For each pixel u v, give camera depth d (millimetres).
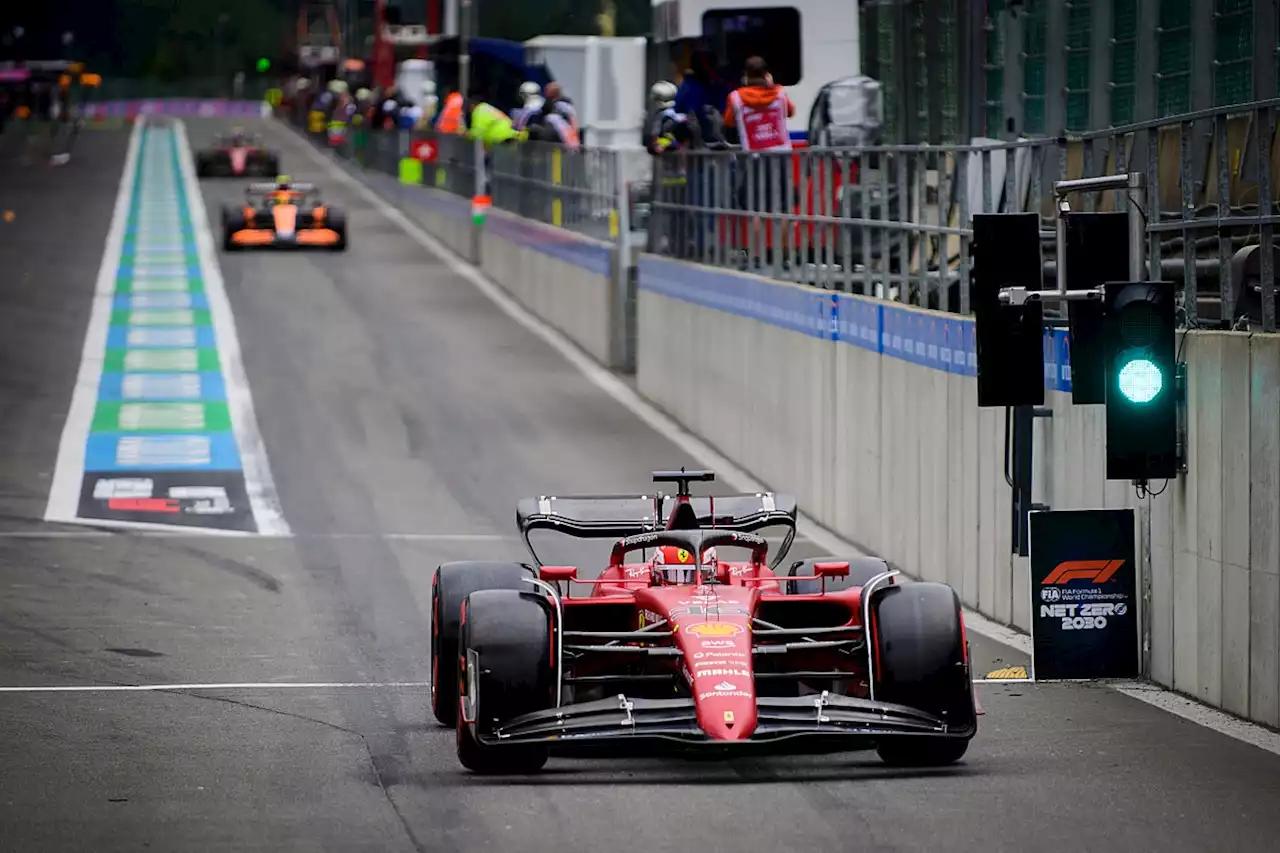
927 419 60000
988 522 54500
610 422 96500
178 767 35188
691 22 111312
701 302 91312
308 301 140625
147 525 72062
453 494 78750
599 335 116688
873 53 84500
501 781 33469
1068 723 39281
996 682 44656
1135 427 39469
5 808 31781
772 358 79250
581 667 37656
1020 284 42312
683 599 34562
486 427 94562
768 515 39906
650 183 105312
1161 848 28484
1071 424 48938
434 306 140375
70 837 29719
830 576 37250
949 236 63688
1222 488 40750
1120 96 58906
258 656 49406
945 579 58469
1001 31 68188
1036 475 51312
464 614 33750
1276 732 38250
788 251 79062
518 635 32969
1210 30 53781
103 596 58594
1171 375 39469
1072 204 51906
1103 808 31047
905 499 62375
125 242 175750
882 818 30234
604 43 150125
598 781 33312
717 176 91000
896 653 33125
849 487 68938
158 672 47000
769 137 93438
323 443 90250
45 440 90062
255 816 31047
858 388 67625
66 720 40375
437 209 189375
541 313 135500
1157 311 39312
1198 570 41906
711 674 31781
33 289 142625
